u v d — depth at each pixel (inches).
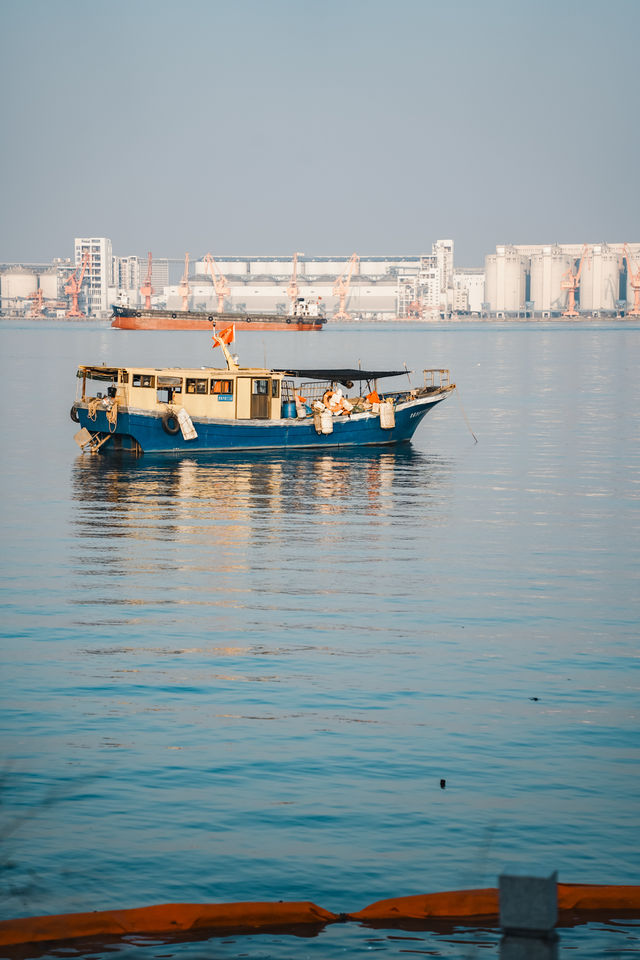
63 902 587.2
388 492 2028.8
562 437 2960.1
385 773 748.0
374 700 891.4
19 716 849.5
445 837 658.8
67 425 3225.9
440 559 1451.8
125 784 727.1
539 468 2364.7
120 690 912.3
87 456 2500.0
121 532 1630.2
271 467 2322.8
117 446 2524.6
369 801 704.4
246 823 673.6
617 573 1375.5
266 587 1283.2
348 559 1446.9
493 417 3526.1
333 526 1688.0
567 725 839.1
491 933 557.6
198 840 652.1
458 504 1902.1
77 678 943.0
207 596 1237.1
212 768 753.0
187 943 550.0
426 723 841.5
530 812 691.4
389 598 1235.9
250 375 2490.2
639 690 922.1
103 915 560.4
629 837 659.4
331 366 6815.9
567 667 984.9
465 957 536.7
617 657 1016.2
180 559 1439.5
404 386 4943.4
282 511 1819.6
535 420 3427.7
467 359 7760.8
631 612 1182.9
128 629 1098.7
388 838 656.4
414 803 702.5
